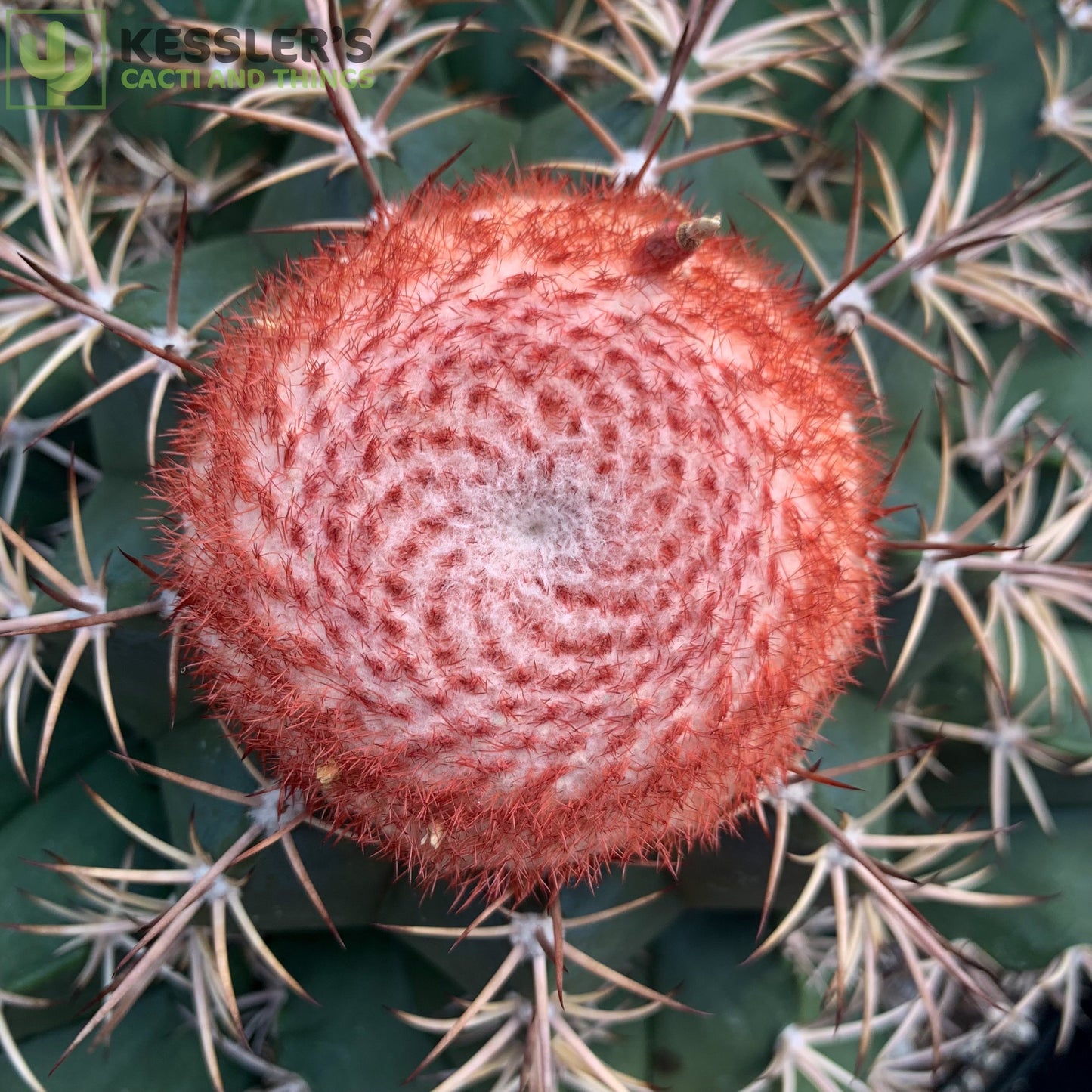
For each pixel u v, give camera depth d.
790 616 0.19
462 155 0.22
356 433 0.19
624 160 0.22
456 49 0.26
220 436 0.19
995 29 0.27
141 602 0.21
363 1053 0.24
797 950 0.26
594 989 0.23
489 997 0.21
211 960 0.22
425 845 0.20
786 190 0.27
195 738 0.22
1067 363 0.27
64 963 0.23
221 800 0.21
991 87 0.27
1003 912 0.26
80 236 0.23
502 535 0.19
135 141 0.25
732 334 0.20
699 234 0.19
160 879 0.21
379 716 0.19
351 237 0.20
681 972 0.25
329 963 0.24
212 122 0.24
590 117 0.22
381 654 0.19
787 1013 0.25
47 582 0.22
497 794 0.19
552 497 0.19
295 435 0.19
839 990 0.22
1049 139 0.27
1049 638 0.23
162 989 0.24
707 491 0.19
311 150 0.22
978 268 0.25
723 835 0.22
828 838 0.22
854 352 0.23
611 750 0.19
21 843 0.23
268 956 0.21
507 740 0.19
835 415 0.20
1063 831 0.26
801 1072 0.25
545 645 0.19
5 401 0.24
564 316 0.19
